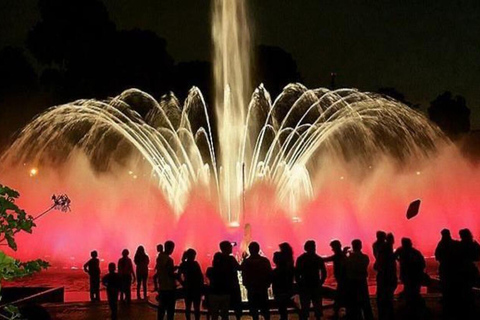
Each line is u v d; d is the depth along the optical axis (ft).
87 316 52.54
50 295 60.70
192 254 45.32
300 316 43.73
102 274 89.61
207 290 44.45
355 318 42.11
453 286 43.32
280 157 130.52
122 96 179.11
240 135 131.23
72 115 155.33
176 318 51.19
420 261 42.22
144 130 138.21
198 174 125.90
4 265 13.96
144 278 63.05
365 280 42.24
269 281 41.04
